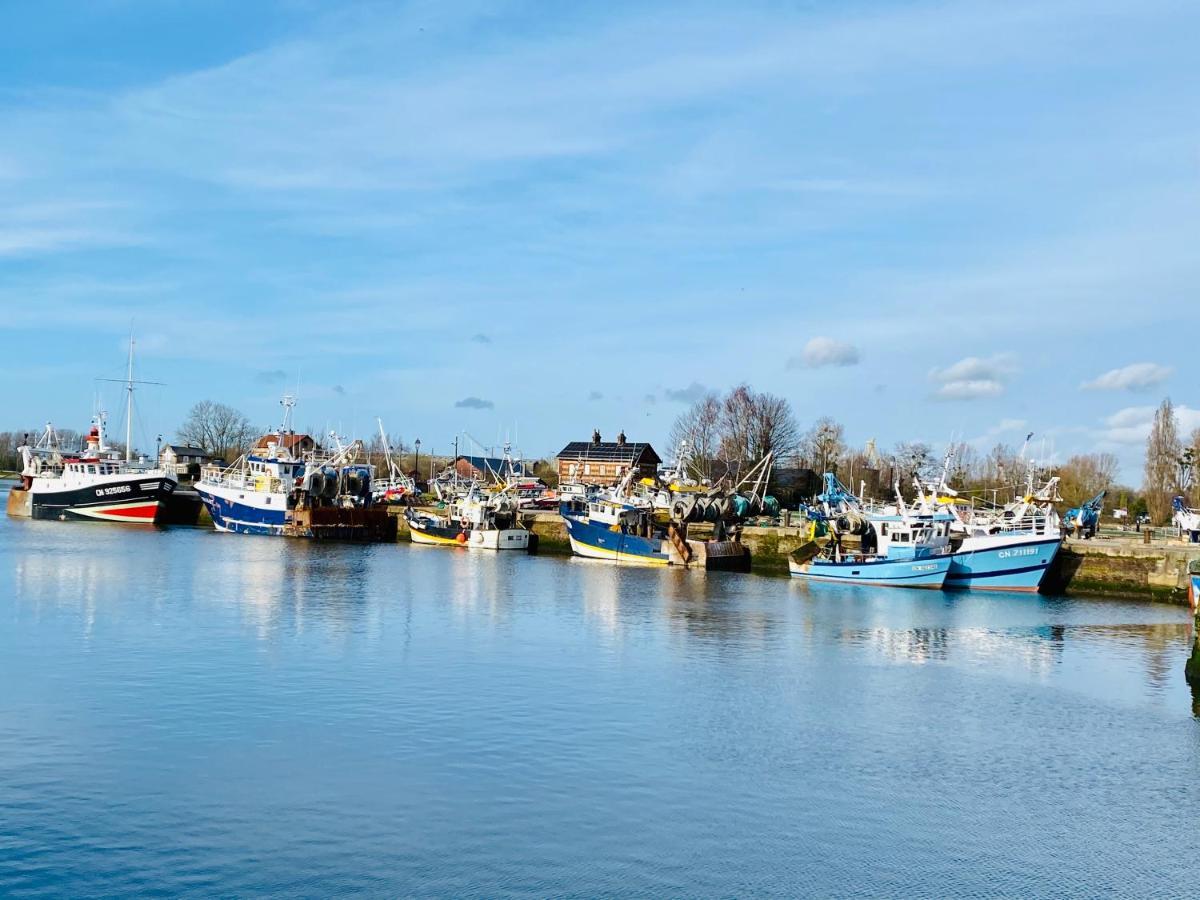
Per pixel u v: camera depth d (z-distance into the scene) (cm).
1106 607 10938
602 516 15100
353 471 17825
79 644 7150
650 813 4294
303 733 5191
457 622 8650
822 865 3866
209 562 12350
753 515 15962
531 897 3544
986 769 5003
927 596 11600
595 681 6538
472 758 4891
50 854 3750
